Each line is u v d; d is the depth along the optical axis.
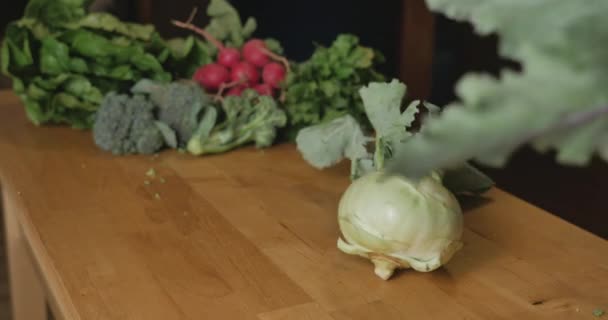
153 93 1.19
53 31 1.25
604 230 1.65
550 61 0.27
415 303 0.82
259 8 2.13
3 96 1.39
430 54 1.85
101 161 1.13
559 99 0.26
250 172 1.11
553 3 0.30
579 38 0.27
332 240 0.93
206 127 1.15
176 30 1.91
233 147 1.19
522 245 0.93
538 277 0.87
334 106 1.18
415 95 1.87
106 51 1.21
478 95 0.26
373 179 0.85
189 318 0.79
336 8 2.08
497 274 0.87
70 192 1.03
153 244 0.91
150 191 1.04
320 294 0.83
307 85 1.17
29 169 1.09
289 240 0.93
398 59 1.95
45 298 1.27
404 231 0.83
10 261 1.24
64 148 1.17
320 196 1.04
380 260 0.85
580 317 0.81
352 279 0.86
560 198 1.73
